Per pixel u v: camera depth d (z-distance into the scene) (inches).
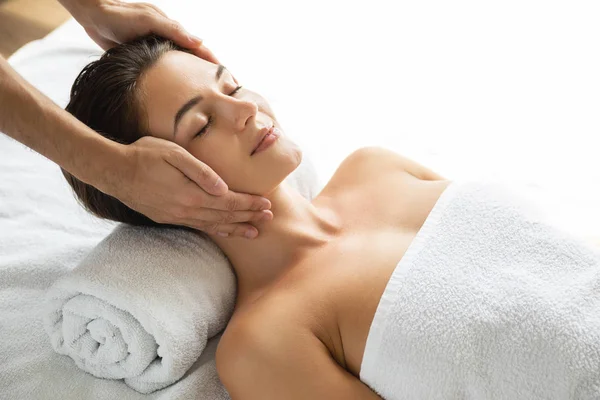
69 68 75.9
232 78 52.6
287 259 52.6
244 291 53.4
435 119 73.4
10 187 62.0
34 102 43.6
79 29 83.4
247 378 46.2
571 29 84.6
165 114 49.4
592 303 43.9
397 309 45.1
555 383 42.1
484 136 70.5
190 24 86.9
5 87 42.8
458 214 49.7
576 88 75.1
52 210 61.1
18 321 53.0
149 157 44.8
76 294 47.9
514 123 71.6
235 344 46.9
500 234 48.3
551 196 61.9
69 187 63.2
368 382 46.3
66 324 48.6
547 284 45.3
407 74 80.1
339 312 47.3
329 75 80.3
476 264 46.7
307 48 84.4
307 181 64.1
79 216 60.9
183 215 47.3
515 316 43.4
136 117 50.3
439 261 46.9
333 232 53.8
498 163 66.8
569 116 71.5
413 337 44.3
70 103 53.0
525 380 42.5
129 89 50.1
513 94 75.5
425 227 49.4
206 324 49.8
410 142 70.8
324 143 71.6
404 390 44.8
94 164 44.6
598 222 58.5
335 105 76.0
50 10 104.3
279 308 47.9
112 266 47.8
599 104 72.4
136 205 47.1
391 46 84.8
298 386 45.0
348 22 89.0
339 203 56.6
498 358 43.0
